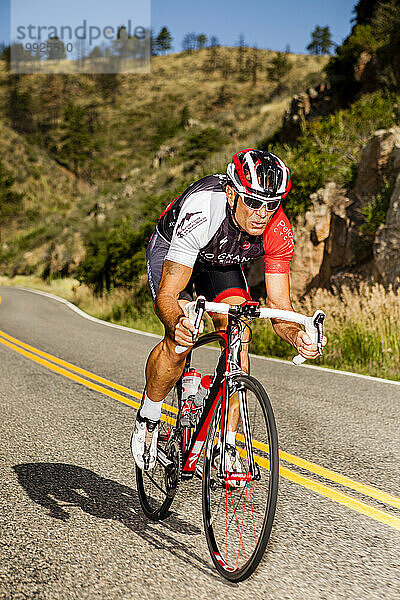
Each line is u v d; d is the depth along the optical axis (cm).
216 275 354
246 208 298
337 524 344
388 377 851
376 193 1432
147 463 347
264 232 334
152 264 362
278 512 361
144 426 343
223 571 278
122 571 286
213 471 293
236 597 261
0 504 374
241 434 284
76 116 12044
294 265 1510
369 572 285
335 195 1520
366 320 1044
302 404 653
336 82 2311
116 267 2411
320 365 972
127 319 1934
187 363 346
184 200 327
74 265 4412
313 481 415
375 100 1894
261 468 272
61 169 11281
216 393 298
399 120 1723
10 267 5231
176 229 321
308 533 331
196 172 4138
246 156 294
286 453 478
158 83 17612
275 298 344
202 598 260
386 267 1241
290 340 304
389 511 364
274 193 289
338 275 1410
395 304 1056
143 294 2139
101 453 482
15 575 281
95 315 2167
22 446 502
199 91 16338
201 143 4881
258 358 1038
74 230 4744
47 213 9131
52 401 674
